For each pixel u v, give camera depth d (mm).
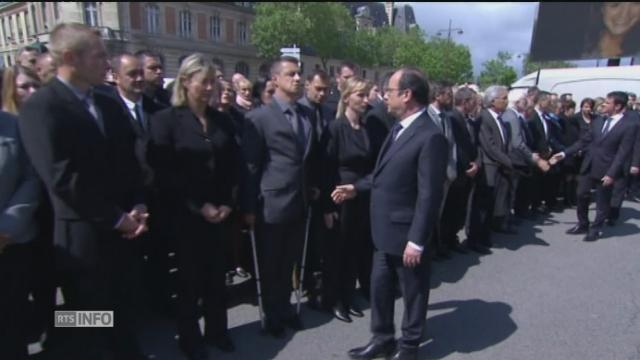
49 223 2520
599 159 5496
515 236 5852
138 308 3486
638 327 3396
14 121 2322
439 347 3123
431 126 2658
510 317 3574
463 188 5023
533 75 11898
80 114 2217
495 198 5770
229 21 41281
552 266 4730
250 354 3014
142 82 3424
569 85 11055
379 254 2861
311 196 3336
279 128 3053
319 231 3502
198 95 2723
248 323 3455
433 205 2574
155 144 2729
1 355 2438
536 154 6195
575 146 6238
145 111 3457
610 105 5422
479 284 4254
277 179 3088
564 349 3090
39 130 2104
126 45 33344
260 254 3225
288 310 3387
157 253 3451
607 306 3760
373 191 2861
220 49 40656
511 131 5762
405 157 2650
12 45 39812
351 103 3398
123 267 2641
